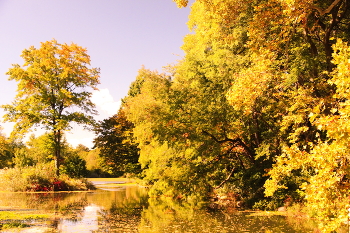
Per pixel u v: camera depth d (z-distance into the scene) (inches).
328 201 215.2
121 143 1713.8
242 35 604.4
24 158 1791.3
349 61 207.6
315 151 229.9
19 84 1227.2
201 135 682.8
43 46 1251.2
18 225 424.8
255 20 443.5
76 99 1273.4
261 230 406.3
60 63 1256.2
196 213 580.4
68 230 400.5
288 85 458.0
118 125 1704.0
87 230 404.5
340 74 213.5
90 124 1310.3
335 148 211.5
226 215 548.7
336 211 219.3
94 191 1168.8
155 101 724.0
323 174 218.8
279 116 627.5
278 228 417.1
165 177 759.7
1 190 1103.6
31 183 1117.1
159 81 724.0
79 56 1291.8
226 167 845.2
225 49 647.1
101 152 1828.2
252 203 665.0
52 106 1278.3
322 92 512.7
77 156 1827.0
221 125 689.0
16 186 1093.8
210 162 754.2
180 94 698.2
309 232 388.8
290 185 634.2
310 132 509.4
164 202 797.2
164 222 474.6
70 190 1190.3
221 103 677.3
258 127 709.3
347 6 470.3
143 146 1010.7
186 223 465.7
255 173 718.5
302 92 422.9
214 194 833.5
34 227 415.2
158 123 698.8
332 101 371.2
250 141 761.0
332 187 217.5
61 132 1295.5
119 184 1785.2
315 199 220.8
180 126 689.6
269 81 429.1
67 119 1261.1
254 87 409.1
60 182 1168.8
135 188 1389.0
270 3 448.8
